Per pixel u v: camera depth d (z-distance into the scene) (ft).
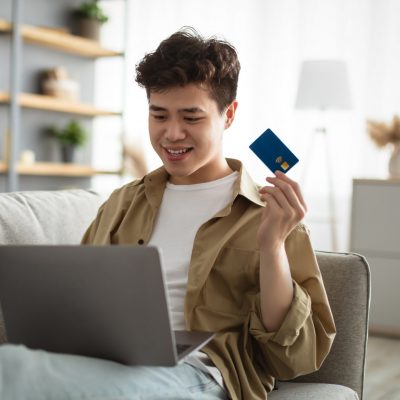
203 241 4.23
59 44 14.49
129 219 4.65
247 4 14.97
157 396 3.40
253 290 4.16
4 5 13.75
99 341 3.43
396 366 9.10
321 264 4.63
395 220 10.84
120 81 16.48
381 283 11.00
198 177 4.50
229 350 3.95
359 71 13.76
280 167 3.88
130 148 15.85
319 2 14.16
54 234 5.17
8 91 13.88
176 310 4.20
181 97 4.04
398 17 13.39
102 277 3.26
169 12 15.97
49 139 14.92
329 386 4.30
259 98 14.84
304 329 3.87
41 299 3.47
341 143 13.97
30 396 2.99
